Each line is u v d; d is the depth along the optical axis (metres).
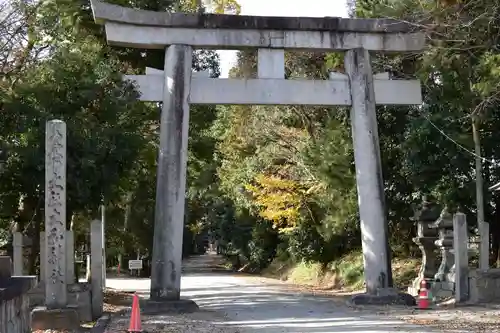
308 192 28.64
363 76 18.88
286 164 31.02
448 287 19.77
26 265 19.31
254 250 43.44
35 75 18.97
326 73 28.36
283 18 18.61
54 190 14.00
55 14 21.11
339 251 30.98
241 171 35.53
